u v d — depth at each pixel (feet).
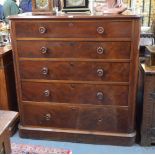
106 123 7.05
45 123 7.39
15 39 6.66
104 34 6.19
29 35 6.55
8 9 10.09
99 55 6.40
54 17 6.22
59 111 7.19
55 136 7.39
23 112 7.39
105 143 7.20
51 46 6.56
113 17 5.97
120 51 6.29
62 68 6.73
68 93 6.96
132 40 6.13
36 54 6.72
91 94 6.84
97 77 6.63
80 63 6.58
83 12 6.82
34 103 7.23
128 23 6.01
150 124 6.97
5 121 3.67
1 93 7.54
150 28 8.68
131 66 6.38
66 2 6.91
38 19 6.33
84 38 6.31
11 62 7.75
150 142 7.12
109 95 6.76
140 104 7.32
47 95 7.06
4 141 3.57
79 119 7.16
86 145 7.23
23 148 7.13
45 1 6.57
